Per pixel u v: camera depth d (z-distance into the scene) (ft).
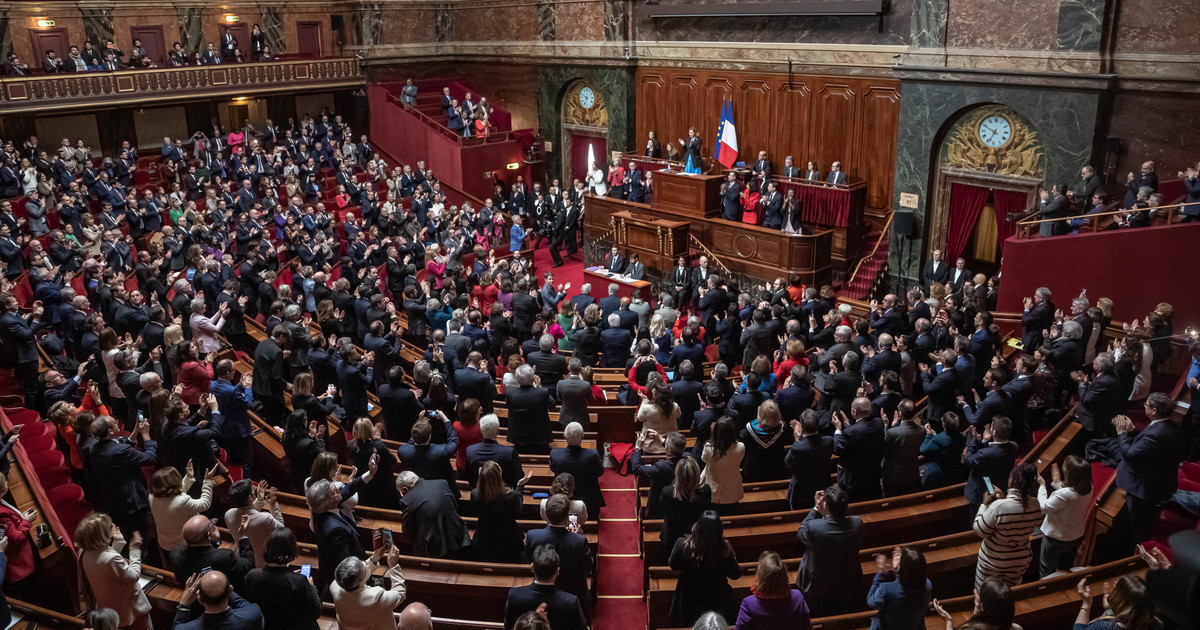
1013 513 19.21
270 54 91.81
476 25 97.86
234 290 45.91
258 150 80.48
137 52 81.35
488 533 22.09
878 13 62.49
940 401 29.96
